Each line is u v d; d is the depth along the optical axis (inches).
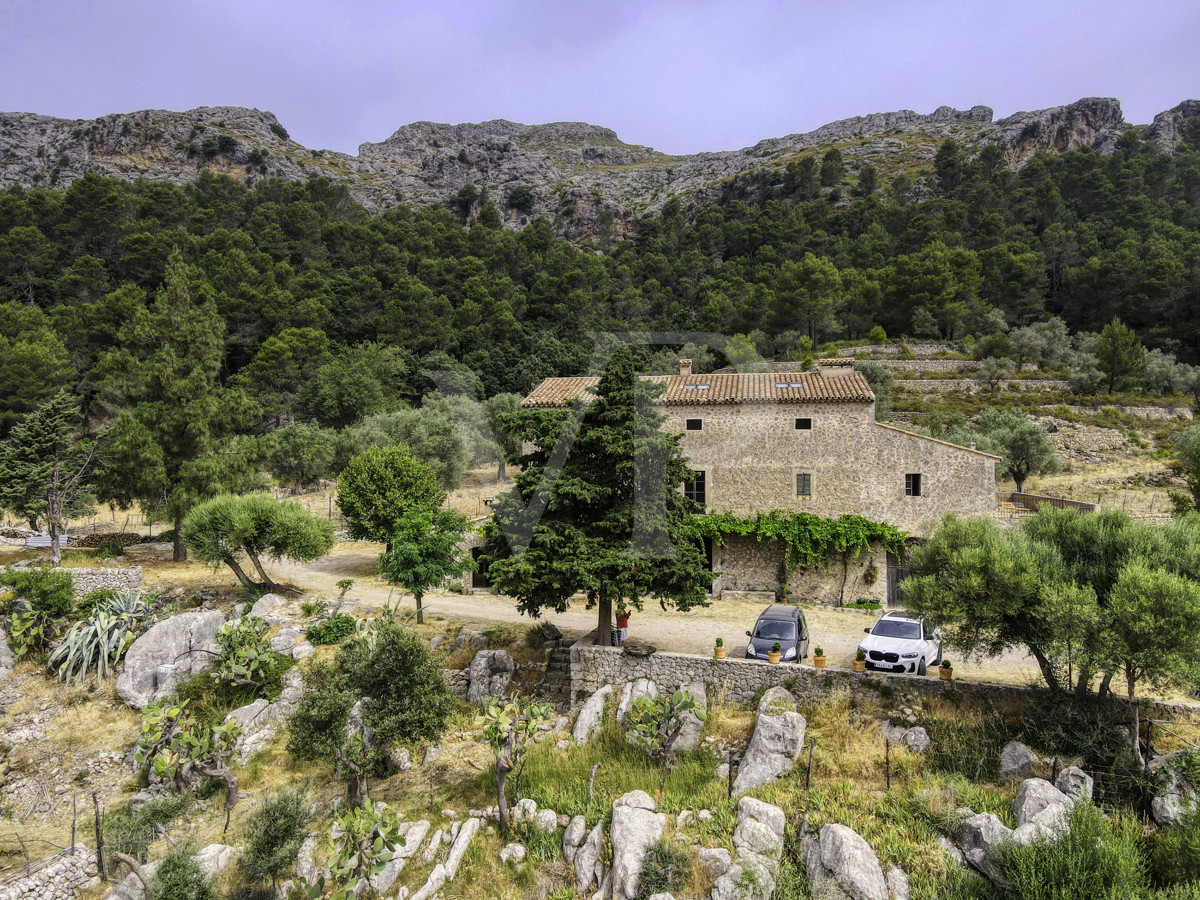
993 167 6806.1
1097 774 555.2
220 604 1121.4
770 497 1173.7
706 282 3986.2
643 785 654.5
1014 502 1547.7
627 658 792.9
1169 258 3535.9
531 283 3580.2
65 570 1122.0
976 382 2849.4
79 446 1379.2
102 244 3946.9
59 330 2819.9
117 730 874.8
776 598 1159.0
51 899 618.8
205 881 585.3
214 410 1318.9
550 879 582.2
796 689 718.5
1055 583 597.3
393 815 608.1
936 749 617.0
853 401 1150.3
